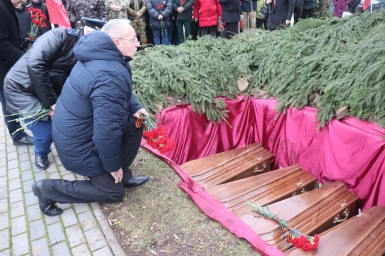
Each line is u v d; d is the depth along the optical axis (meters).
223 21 6.91
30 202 2.93
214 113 4.34
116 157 2.37
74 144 2.40
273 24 6.93
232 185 3.39
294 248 2.42
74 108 2.30
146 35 7.37
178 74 4.30
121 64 2.30
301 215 2.90
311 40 4.14
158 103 4.12
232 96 4.43
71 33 2.96
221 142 4.49
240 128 4.48
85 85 2.21
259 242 2.26
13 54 3.36
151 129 2.68
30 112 3.08
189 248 2.31
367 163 3.15
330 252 2.41
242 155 4.09
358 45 3.61
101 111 2.17
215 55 4.65
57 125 2.40
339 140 3.38
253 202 2.86
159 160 3.38
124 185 2.94
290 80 3.99
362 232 2.63
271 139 4.25
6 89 3.07
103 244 2.41
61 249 2.39
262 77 4.36
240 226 2.42
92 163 2.49
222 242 2.33
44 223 2.65
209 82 4.35
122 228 2.54
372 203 3.16
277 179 3.53
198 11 7.11
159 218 2.61
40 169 3.47
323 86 3.66
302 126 3.82
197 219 2.57
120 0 6.48
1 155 3.81
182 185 2.95
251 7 7.50
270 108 4.18
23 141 4.00
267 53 4.46
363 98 3.16
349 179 3.33
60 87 3.13
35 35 3.93
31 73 2.83
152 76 4.27
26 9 4.59
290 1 6.47
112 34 2.25
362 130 3.18
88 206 2.79
